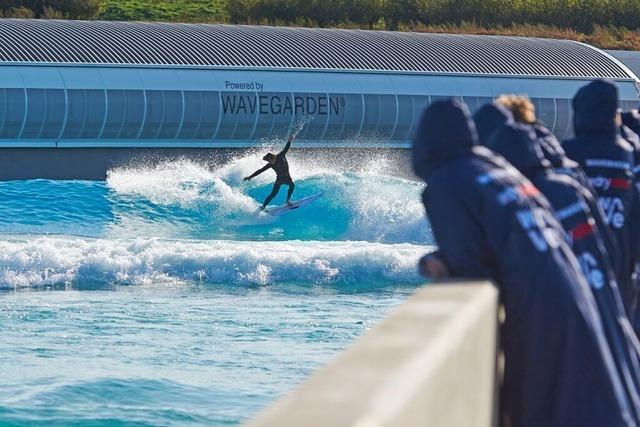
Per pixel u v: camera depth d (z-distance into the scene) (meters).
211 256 51.50
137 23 102.25
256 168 86.25
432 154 12.02
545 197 13.47
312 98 98.25
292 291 48.44
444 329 8.80
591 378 11.53
